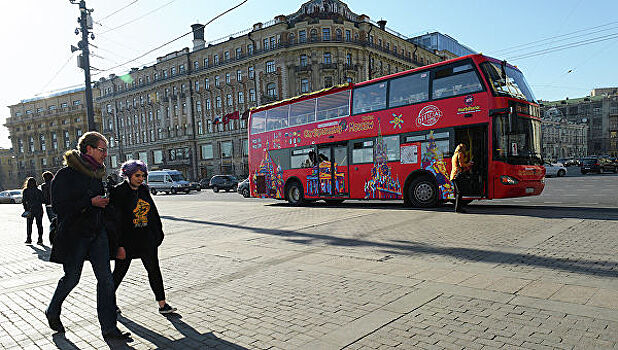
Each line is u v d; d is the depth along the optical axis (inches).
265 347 120.2
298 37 1934.1
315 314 144.6
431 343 114.9
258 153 666.8
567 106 4480.8
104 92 2967.5
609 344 107.6
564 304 137.9
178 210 669.9
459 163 389.1
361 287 172.4
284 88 1959.9
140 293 186.4
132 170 145.4
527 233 270.2
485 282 168.4
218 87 2251.5
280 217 456.8
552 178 1171.3
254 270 215.8
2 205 1435.8
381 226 337.4
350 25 1945.1
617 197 494.6
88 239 134.7
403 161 461.4
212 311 155.9
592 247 219.8
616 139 4148.6
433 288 164.6
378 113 489.4
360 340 120.0
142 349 125.0
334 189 540.1
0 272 257.6
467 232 287.0
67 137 3221.0
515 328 121.3
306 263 223.3
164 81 2501.2
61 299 140.1
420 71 450.3
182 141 2421.3
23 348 130.5
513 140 390.0
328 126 550.3
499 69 411.2
